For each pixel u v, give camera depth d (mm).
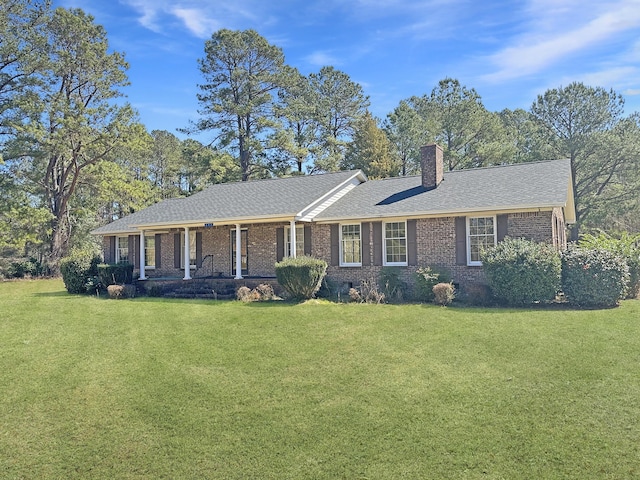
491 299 15438
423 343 10719
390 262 19312
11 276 32906
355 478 5762
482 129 40844
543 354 9625
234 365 9703
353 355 10070
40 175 34781
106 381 9000
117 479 5980
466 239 17828
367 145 41031
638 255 16703
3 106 31234
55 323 13789
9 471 6207
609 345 10023
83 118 32562
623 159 34406
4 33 30938
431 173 20578
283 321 13266
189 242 22375
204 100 42812
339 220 20047
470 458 6043
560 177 17797
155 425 7246
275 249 21609
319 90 47000
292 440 6680
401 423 6992
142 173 43625
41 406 7984
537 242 16547
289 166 44406
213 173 41781
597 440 6305
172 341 11586
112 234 26672
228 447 6574
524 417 7000
